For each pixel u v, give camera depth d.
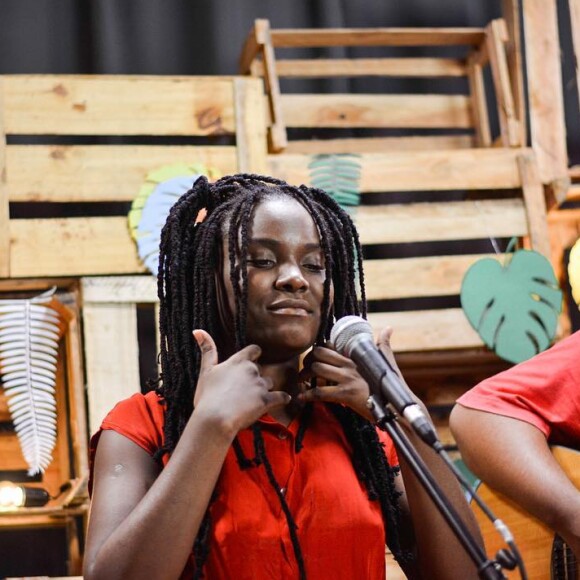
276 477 2.23
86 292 4.10
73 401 4.04
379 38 4.88
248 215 2.28
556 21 4.89
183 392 2.31
